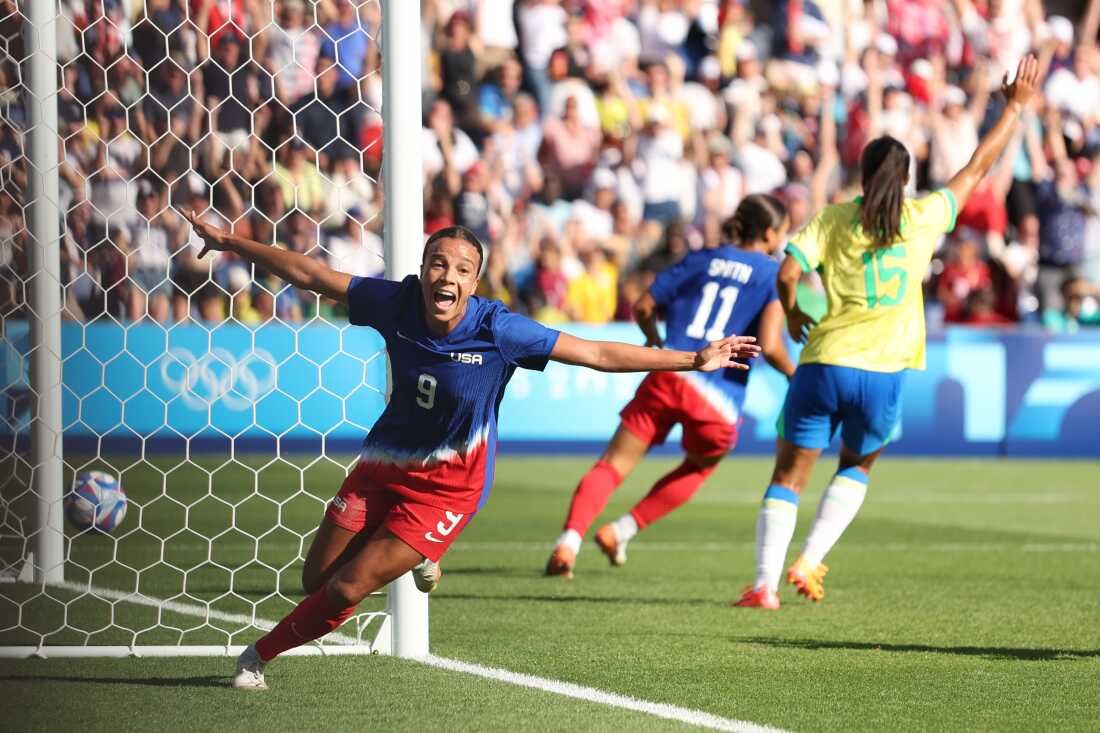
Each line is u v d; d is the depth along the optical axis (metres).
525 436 54.91
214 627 20.36
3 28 27.55
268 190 48.09
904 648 19.81
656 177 61.28
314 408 49.28
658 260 58.97
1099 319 62.25
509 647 19.36
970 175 22.53
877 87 66.19
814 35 66.19
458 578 26.72
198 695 15.80
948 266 61.59
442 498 15.30
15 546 25.89
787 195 61.44
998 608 23.80
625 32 64.12
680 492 27.03
